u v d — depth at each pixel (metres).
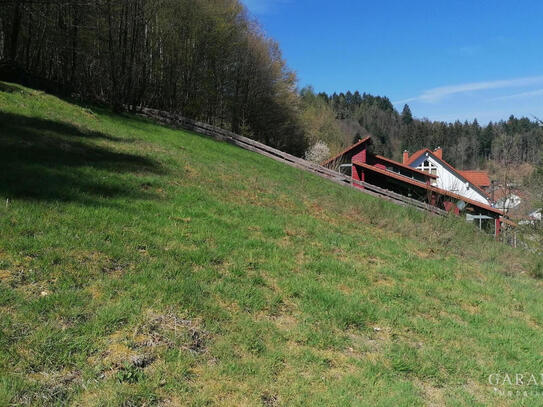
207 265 5.52
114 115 20.20
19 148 8.80
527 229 12.87
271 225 8.30
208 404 3.11
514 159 23.80
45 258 4.46
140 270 4.83
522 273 9.80
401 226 11.30
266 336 4.19
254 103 42.78
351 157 38.62
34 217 5.42
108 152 11.17
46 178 7.29
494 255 10.52
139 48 28.41
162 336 3.72
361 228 10.62
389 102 153.88
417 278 7.19
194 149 17.42
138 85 29.19
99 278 4.41
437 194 16.78
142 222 6.47
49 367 3.10
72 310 3.72
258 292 5.07
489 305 6.50
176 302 4.27
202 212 7.98
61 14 22.17
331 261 6.95
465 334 5.18
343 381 3.69
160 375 3.26
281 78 44.97
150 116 25.89
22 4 19.27
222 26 33.34
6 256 4.37
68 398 2.87
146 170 10.36
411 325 5.12
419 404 3.56
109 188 7.88
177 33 32.47
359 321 4.92
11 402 2.73
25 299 3.77
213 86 37.62
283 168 20.92
